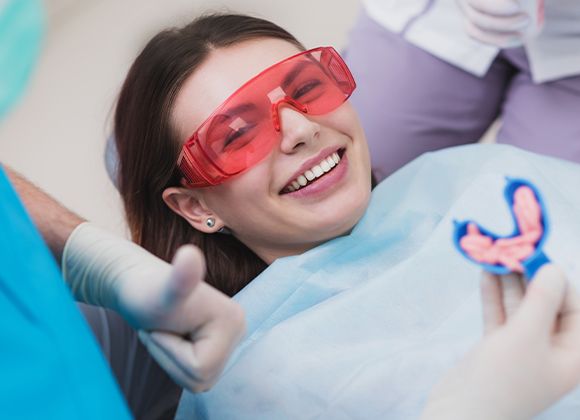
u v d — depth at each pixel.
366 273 1.20
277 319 1.19
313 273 1.20
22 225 0.67
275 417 1.07
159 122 1.22
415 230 1.24
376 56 1.76
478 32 1.49
